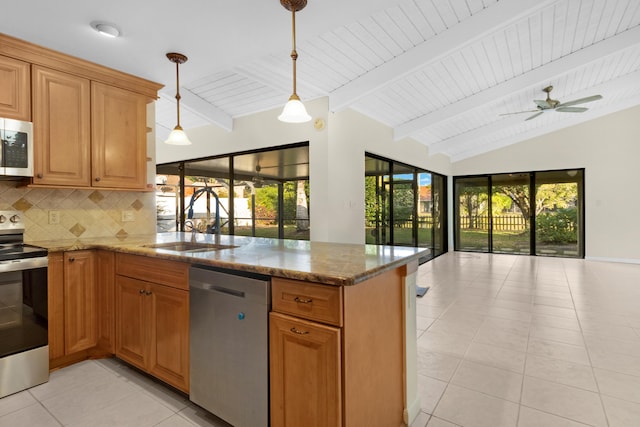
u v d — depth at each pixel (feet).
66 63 8.11
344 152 13.80
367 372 4.61
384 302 5.08
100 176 8.69
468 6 9.19
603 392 6.48
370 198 16.31
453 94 14.85
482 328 9.93
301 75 11.62
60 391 6.61
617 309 11.65
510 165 25.30
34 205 8.35
